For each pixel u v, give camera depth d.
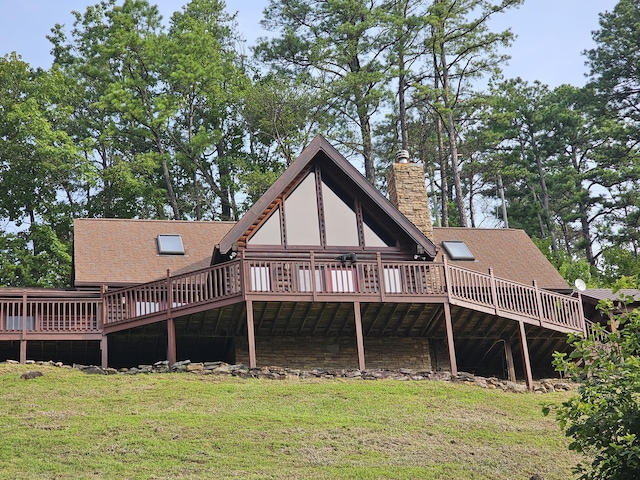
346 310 26.08
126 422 20.09
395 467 18.00
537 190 55.72
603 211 54.69
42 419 20.30
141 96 46.72
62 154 41.72
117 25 47.06
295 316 26.22
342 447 19.12
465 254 31.53
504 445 19.95
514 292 27.27
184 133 49.31
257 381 23.92
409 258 28.06
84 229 30.56
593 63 56.94
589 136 55.31
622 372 13.73
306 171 28.02
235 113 49.66
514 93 56.69
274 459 18.22
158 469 17.42
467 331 27.75
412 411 21.98
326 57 46.72
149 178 47.91
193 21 48.94
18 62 44.12
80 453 18.20
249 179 45.22
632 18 56.78
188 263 29.45
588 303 30.64
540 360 29.42
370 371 25.19
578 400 13.95
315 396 22.75
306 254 27.16
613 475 13.42
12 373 23.91
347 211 28.00
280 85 46.31
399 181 30.47
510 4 45.75
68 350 26.59
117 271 28.50
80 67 46.22
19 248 40.75
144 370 24.86
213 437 19.33
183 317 25.59
